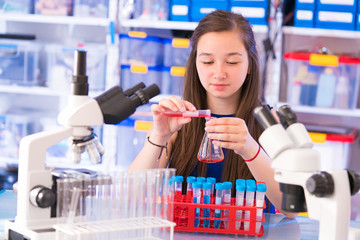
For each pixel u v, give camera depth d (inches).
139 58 138.4
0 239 47.1
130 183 41.7
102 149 46.2
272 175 63.1
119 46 137.5
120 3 135.0
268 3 130.8
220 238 51.7
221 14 65.5
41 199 41.6
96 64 138.2
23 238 42.7
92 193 40.8
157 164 64.4
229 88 64.5
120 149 139.7
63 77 140.5
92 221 40.6
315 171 39.4
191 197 55.9
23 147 43.4
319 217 39.6
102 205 41.0
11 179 142.2
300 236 53.5
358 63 131.0
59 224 39.9
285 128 41.8
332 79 133.6
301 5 132.0
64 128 44.1
